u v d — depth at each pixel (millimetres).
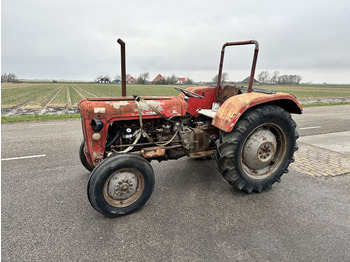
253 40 2912
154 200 2768
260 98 2756
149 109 2723
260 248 2004
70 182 3184
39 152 4359
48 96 22000
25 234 2139
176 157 3086
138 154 2695
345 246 2047
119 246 2010
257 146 2893
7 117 8164
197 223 2336
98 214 2479
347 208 2648
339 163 4008
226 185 3180
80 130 6195
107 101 2592
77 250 1957
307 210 2596
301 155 4418
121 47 2764
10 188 2988
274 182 3061
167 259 1870
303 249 2002
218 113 2855
